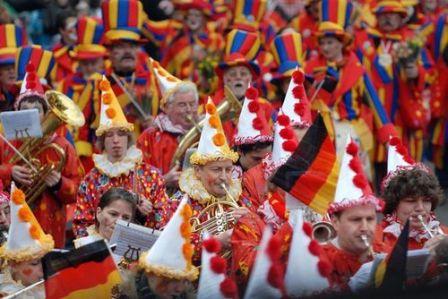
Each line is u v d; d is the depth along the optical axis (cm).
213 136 2619
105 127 2917
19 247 2312
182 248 2153
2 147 3058
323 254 2095
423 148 4384
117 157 2927
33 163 3034
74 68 4056
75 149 3288
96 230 2653
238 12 4156
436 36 4422
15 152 3047
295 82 2734
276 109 3550
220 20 4375
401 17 4288
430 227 2448
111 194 2589
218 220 2536
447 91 4397
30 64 3059
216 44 4284
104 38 3756
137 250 2484
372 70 4194
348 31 3994
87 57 3756
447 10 4741
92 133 3559
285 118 2473
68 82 3769
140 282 2164
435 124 4400
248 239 2345
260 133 2753
